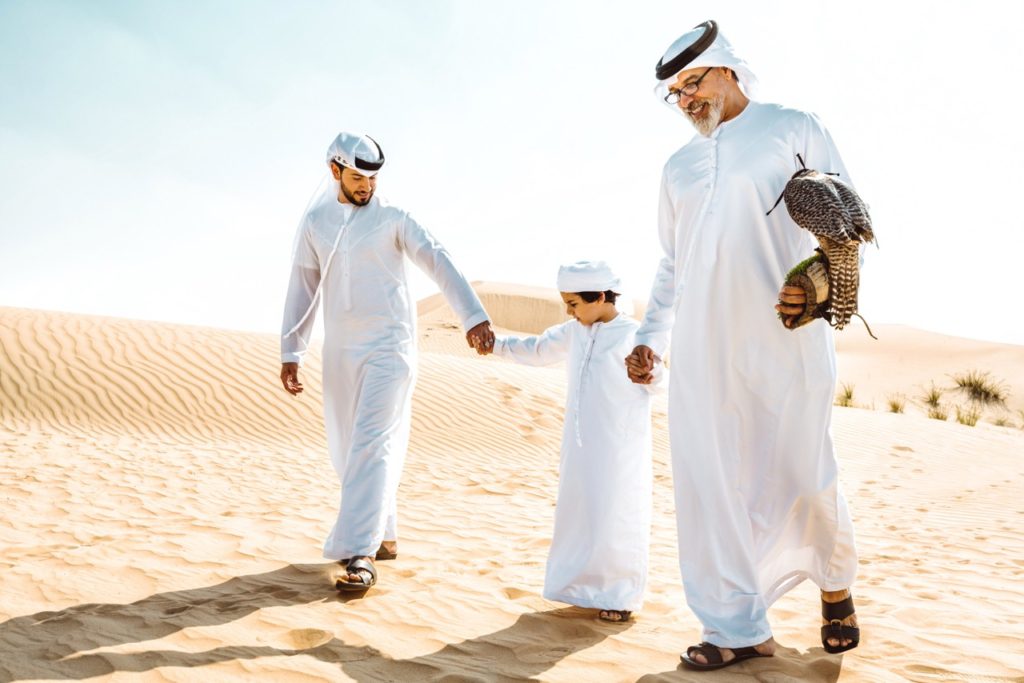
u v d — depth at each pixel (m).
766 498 3.35
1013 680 3.11
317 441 11.77
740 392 3.37
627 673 3.18
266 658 3.30
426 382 13.87
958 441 13.75
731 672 3.18
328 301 4.98
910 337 42.53
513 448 11.77
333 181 5.07
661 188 3.68
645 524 4.00
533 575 4.89
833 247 3.00
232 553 5.30
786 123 3.34
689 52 3.31
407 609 4.05
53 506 6.87
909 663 3.28
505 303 50.62
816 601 4.40
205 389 12.98
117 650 3.37
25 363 13.29
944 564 5.56
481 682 3.05
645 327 3.73
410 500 8.01
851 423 14.61
